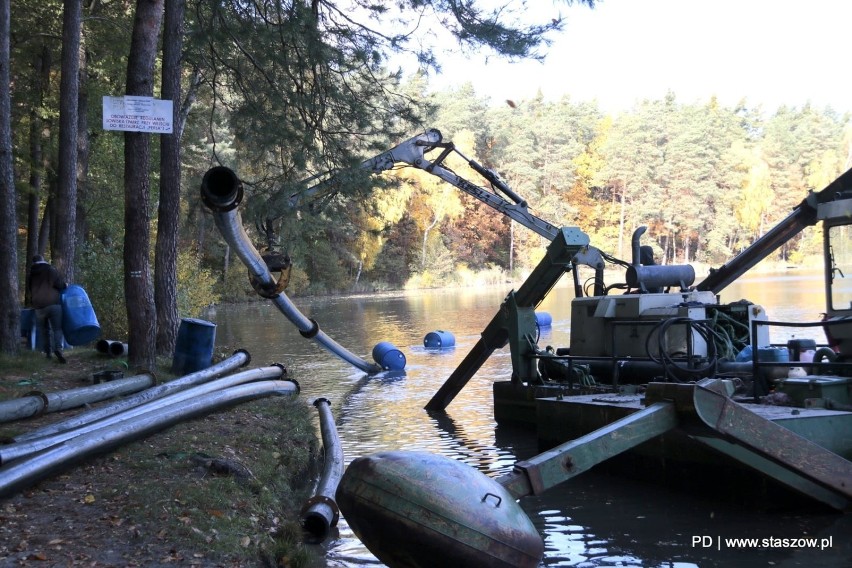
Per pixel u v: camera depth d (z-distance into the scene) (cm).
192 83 2075
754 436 677
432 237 8325
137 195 1219
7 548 507
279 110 1639
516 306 1322
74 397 907
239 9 1648
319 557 647
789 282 5903
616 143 8812
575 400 1020
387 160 1680
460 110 8794
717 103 11025
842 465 711
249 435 864
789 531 720
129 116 1088
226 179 865
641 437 655
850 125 11025
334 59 1606
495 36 1478
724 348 1118
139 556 512
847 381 862
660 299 1194
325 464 884
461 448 1130
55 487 627
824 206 961
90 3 2580
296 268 6619
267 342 2712
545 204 8762
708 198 8688
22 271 3127
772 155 9806
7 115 1252
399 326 3384
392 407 1504
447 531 484
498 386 1346
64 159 1738
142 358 1220
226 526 589
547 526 753
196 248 4916
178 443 779
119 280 2000
